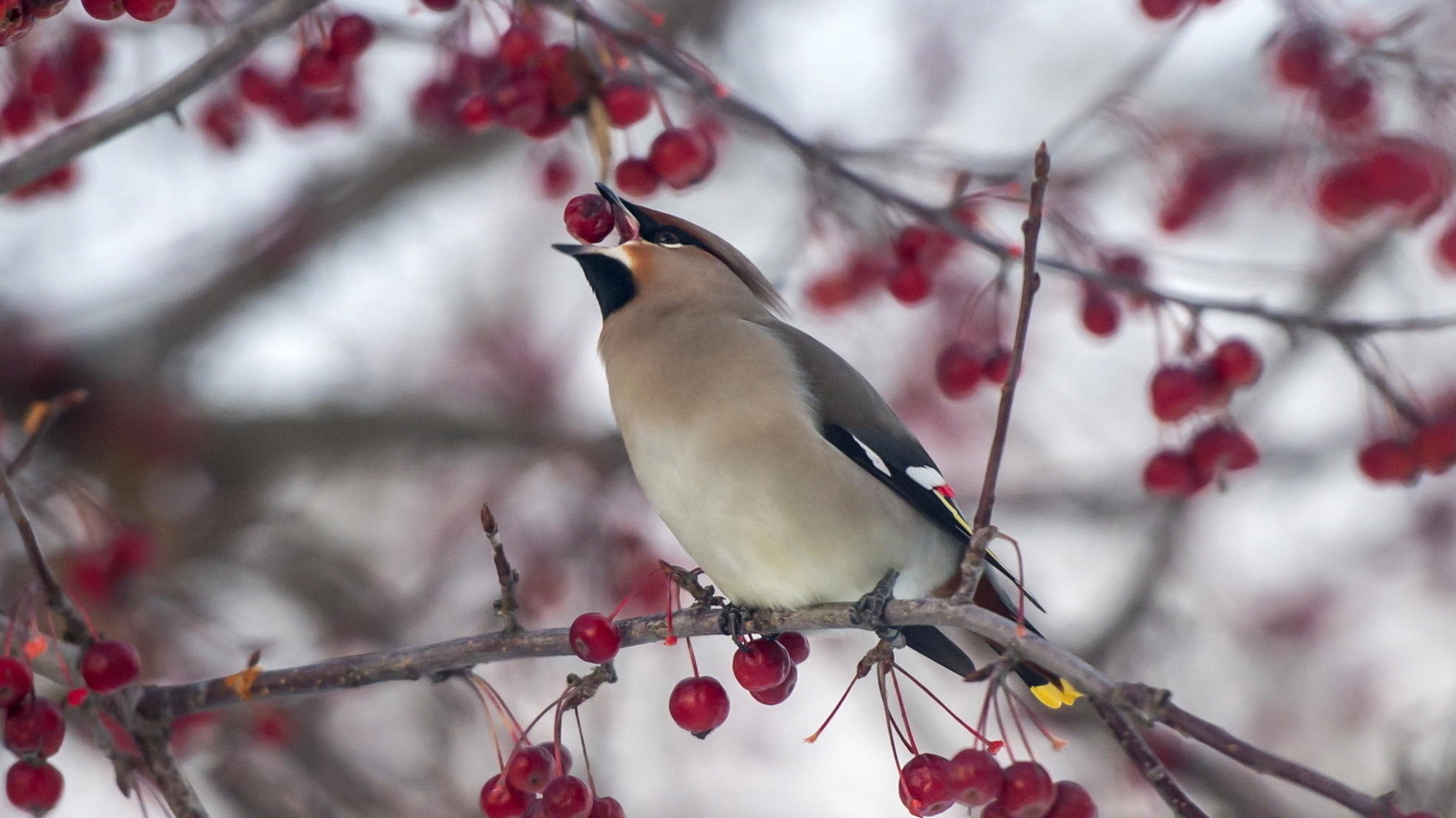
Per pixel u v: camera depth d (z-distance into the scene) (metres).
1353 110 8.90
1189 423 9.29
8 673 6.71
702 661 14.64
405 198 15.09
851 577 8.60
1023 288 6.54
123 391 13.69
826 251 10.43
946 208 9.15
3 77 8.95
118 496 13.36
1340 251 13.95
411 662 7.29
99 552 10.41
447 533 13.90
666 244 9.59
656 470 8.73
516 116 8.19
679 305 9.16
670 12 14.60
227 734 11.82
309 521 14.45
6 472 7.88
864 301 10.26
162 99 7.73
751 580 8.59
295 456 14.48
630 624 7.62
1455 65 8.98
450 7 8.17
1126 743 6.22
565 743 13.55
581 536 13.16
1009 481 15.65
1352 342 8.95
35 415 8.04
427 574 13.94
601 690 13.77
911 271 9.53
